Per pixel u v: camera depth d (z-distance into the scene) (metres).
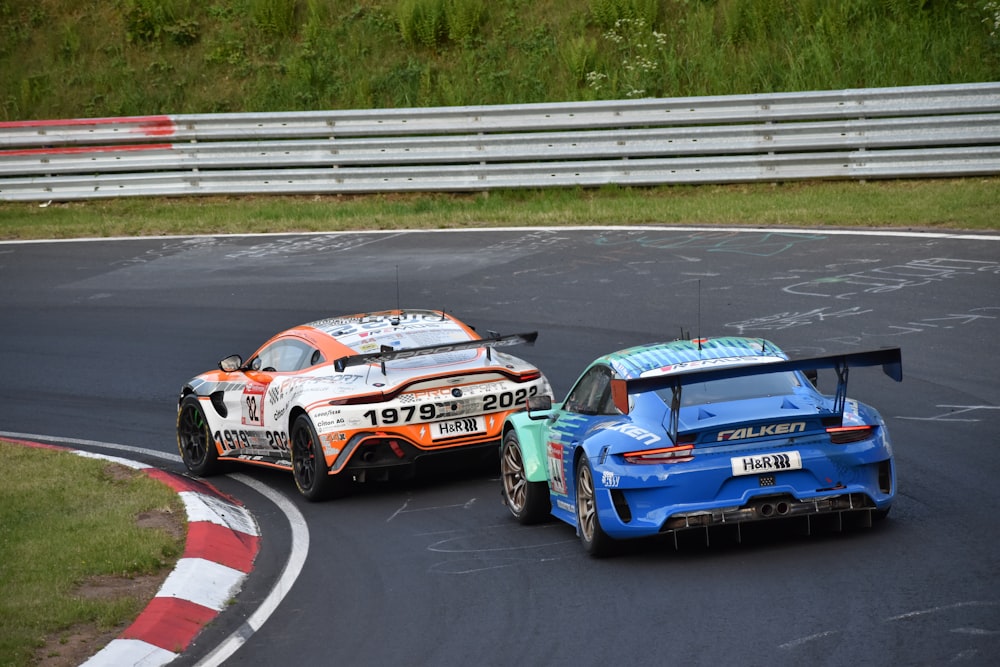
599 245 69.94
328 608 26.11
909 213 68.44
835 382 43.09
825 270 59.03
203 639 24.62
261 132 89.50
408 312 42.66
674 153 81.81
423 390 36.44
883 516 27.72
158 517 33.25
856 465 25.78
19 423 50.25
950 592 22.53
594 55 97.25
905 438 35.75
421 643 23.12
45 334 63.56
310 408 36.94
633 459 25.80
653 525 25.48
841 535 27.11
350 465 36.22
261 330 59.94
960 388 40.38
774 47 94.81
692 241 68.44
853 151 79.00
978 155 75.88
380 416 35.91
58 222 89.38
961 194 72.38
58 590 26.62
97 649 23.17
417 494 37.34
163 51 107.88
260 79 103.81
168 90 104.44
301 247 77.62
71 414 51.19
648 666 20.48
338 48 104.56
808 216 70.38
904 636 20.50
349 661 22.48
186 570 28.00
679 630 22.11
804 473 25.62
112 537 30.61
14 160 93.44
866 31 92.69
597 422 28.08
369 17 106.44
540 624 23.45
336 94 101.12
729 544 27.48
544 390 38.19
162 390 53.53
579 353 50.47
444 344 37.22
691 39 97.56
